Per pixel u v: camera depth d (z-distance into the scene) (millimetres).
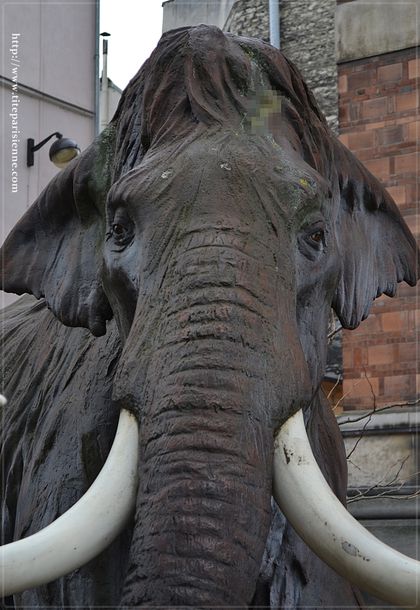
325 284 3455
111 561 3723
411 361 8320
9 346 5160
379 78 8820
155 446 2793
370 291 4039
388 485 7496
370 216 4145
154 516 2697
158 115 3494
